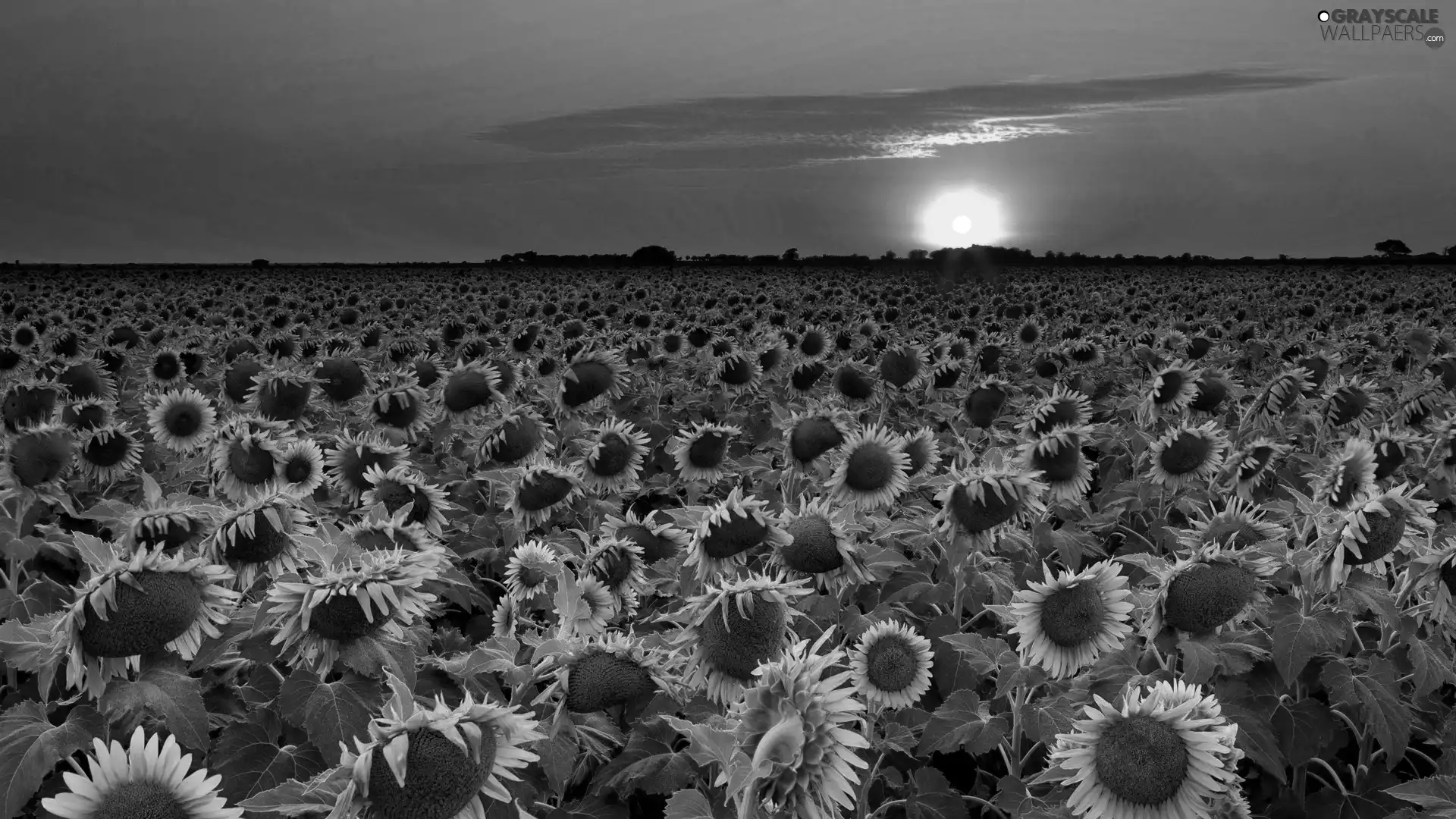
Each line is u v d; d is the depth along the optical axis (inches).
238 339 698.2
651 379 621.3
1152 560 207.8
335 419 527.2
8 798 146.6
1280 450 355.3
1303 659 202.1
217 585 158.1
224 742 173.6
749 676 158.1
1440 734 216.2
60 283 2714.1
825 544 230.4
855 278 2871.6
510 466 402.3
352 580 145.5
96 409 389.7
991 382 479.5
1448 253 4773.6
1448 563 194.9
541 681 183.2
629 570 244.4
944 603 286.4
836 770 109.6
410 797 109.2
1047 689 222.7
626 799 181.0
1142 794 131.6
